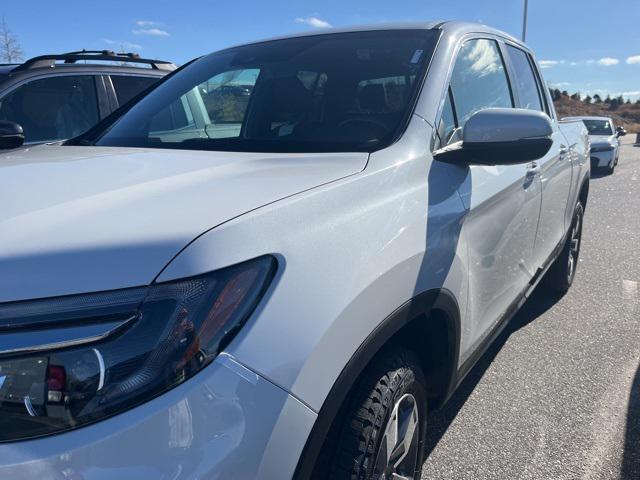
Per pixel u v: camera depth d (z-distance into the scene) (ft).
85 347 4.16
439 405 8.13
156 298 4.33
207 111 9.36
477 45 10.15
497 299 9.66
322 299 5.10
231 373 4.44
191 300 4.41
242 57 10.30
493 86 10.46
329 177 6.11
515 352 13.56
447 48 8.94
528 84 12.82
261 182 5.79
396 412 6.53
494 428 10.43
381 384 6.19
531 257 11.67
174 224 4.71
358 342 5.49
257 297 4.69
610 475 9.12
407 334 7.34
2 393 4.08
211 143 8.29
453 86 8.72
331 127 8.00
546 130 7.35
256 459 4.50
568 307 16.55
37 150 8.41
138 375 4.19
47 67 17.98
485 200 8.24
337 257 5.41
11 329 4.14
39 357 4.11
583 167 16.49
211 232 4.66
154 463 4.12
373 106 8.13
